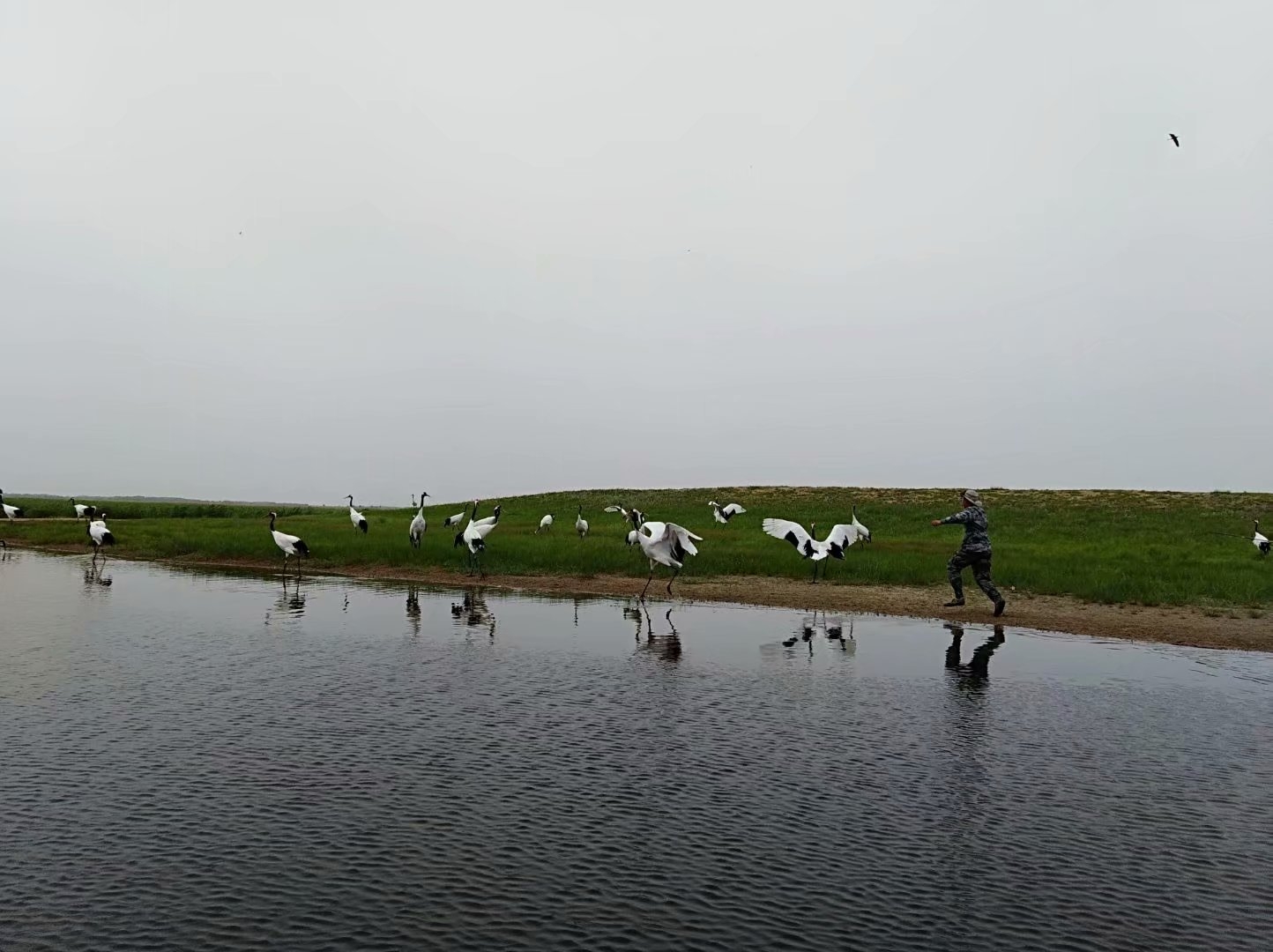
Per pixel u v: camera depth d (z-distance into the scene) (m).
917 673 13.48
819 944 5.90
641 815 7.91
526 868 6.90
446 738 9.95
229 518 50.88
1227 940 6.05
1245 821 7.99
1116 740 10.21
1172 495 49.09
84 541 35.28
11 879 6.64
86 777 8.67
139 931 5.96
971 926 6.16
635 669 13.48
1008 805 8.27
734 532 38.16
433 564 26.14
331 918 6.16
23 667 13.11
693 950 5.81
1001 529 39.75
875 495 52.91
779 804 8.20
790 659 14.33
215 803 8.05
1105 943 5.98
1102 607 19.34
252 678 12.59
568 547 28.89
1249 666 14.18
